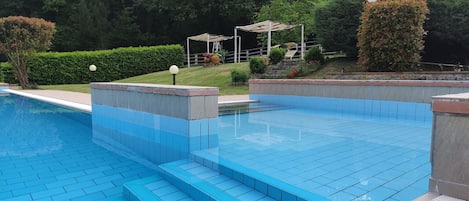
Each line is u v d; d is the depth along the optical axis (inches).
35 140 210.7
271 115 255.1
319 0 748.0
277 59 522.0
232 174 111.7
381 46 391.5
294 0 816.9
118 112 214.5
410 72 368.8
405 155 129.4
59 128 255.1
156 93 170.7
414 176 103.7
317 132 181.8
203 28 1117.7
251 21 994.1
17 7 1016.2
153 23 1153.4
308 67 483.2
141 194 107.1
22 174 141.1
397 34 382.9
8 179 134.6
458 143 62.4
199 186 103.4
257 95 350.3
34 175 139.9
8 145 195.9
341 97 283.1
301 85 310.0
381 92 258.5
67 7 1063.6
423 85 233.5
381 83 257.9
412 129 190.1
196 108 147.0
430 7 432.1
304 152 135.9
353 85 274.1
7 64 687.1
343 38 476.4
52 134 231.8
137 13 1138.7
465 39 440.5
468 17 422.9
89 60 753.0
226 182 108.2
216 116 153.6
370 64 409.7
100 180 134.1
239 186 104.4
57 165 155.2
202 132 149.3
